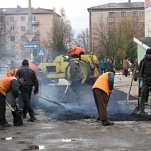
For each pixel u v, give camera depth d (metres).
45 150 7.18
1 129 9.48
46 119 11.03
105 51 60.16
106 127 9.55
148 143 7.71
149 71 11.66
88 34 79.56
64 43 70.44
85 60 20.36
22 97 11.02
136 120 10.66
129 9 99.25
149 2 23.78
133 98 16.03
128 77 34.62
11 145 7.66
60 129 9.37
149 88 11.85
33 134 8.79
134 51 57.06
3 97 9.98
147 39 19.39
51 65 21.44
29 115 11.79
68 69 21.27
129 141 7.91
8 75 12.80
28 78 11.11
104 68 33.56
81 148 7.32
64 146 7.51
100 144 7.65
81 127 9.61
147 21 24.31
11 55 55.81
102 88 9.91
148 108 12.93
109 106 13.42
